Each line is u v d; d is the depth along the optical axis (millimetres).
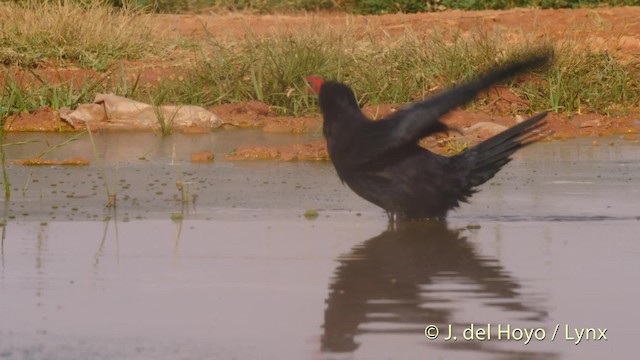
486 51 32594
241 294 12375
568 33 36031
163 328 11117
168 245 14977
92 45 35625
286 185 19969
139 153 24047
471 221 16641
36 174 21219
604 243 14914
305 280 13016
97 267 13680
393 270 13477
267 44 32719
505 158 16484
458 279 13023
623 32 39375
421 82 31703
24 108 28922
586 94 30891
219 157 23484
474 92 15016
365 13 49719
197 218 16969
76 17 36438
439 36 34625
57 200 18547
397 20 43500
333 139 15992
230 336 10812
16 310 11773
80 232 15852
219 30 41688
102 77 32375
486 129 26531
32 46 35188
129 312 11688
